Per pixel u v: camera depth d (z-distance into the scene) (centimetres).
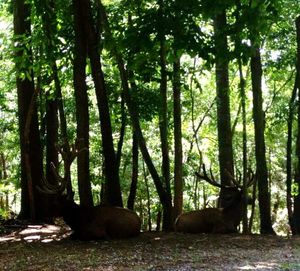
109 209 977
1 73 1714
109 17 1295
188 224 1106
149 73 1038
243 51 861
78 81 1040
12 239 1030
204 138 2245
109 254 798
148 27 867
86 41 1058
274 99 1719
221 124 1331
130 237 991
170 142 1714
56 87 1258
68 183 981
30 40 1203
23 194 1341
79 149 1020
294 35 1409
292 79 1800
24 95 1344
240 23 836
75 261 741
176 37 860
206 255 783
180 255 784
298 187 1285
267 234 1128
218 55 866
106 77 1470
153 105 1336
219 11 848
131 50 902
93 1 1265
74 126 1733
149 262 723
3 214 1375
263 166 1212
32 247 898
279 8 838
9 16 1653
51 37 1105
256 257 766
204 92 2092
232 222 1115
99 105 1083
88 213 963
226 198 1179
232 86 1731
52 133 1448
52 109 1449
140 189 2044
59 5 1205
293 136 1889
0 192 1795
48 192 954
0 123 1931
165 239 972
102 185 1703
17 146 1909
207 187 2347
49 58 1121
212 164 2273
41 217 1302
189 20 873
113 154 1096
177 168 1326
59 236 1045
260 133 1215
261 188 1209
